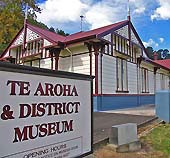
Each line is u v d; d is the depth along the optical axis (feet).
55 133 8.72
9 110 7.11
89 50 40.88
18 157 7.25
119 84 47.01
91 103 10.86
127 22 51.90
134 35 55.57
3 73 6.99
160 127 24.58
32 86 7.91
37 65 49.32
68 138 9.32
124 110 41.52
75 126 9.74
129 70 51.98
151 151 16.03
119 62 47.75
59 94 9.04
